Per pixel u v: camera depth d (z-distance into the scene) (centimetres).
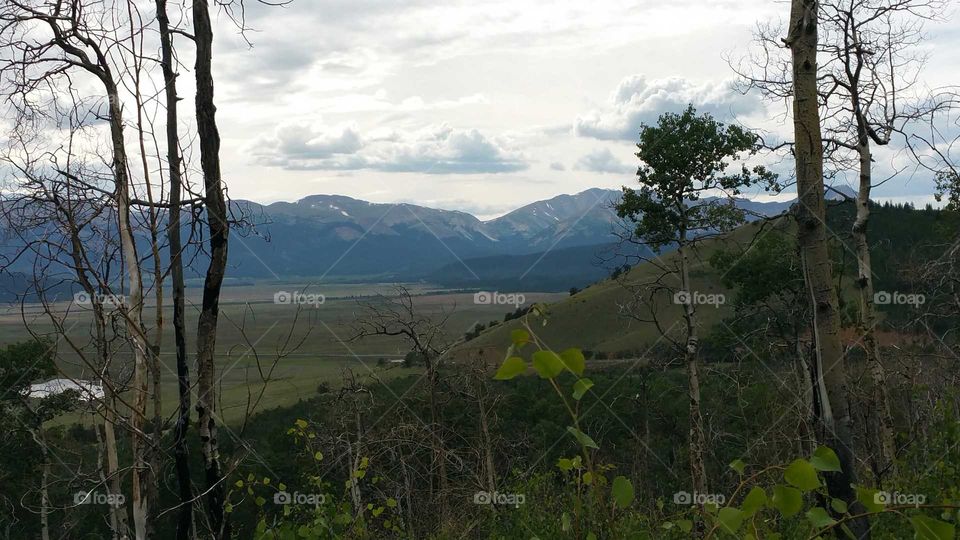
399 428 1117
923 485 561
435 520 1076
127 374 657
